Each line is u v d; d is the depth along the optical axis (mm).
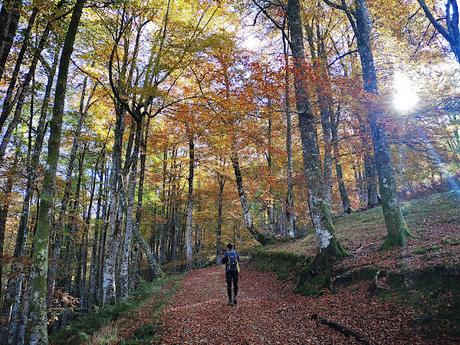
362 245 11055
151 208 33500
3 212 13164
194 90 18844
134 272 21250
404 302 6430
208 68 16359
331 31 22781
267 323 7543
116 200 15188
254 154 23250
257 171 24031
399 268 7402
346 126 21516
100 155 25188
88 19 13336
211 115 16609
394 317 6160
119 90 15094
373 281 7559
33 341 7312
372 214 17297
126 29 15148
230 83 16047
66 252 28750
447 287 6004
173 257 34594
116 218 16156
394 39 17062
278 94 14461
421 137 14844
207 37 14852
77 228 23422
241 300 10555
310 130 11141
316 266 10102
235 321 8000
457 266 6055
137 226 20938
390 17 15516
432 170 20531
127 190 16906
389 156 10312
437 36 15461
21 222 16500
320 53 22578
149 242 41562
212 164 23828
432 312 5695
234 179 25172
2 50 8672
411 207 15117
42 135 14672
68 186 17656
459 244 7430
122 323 10086
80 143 22938
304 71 11844
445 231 9398
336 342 5918
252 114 15508
